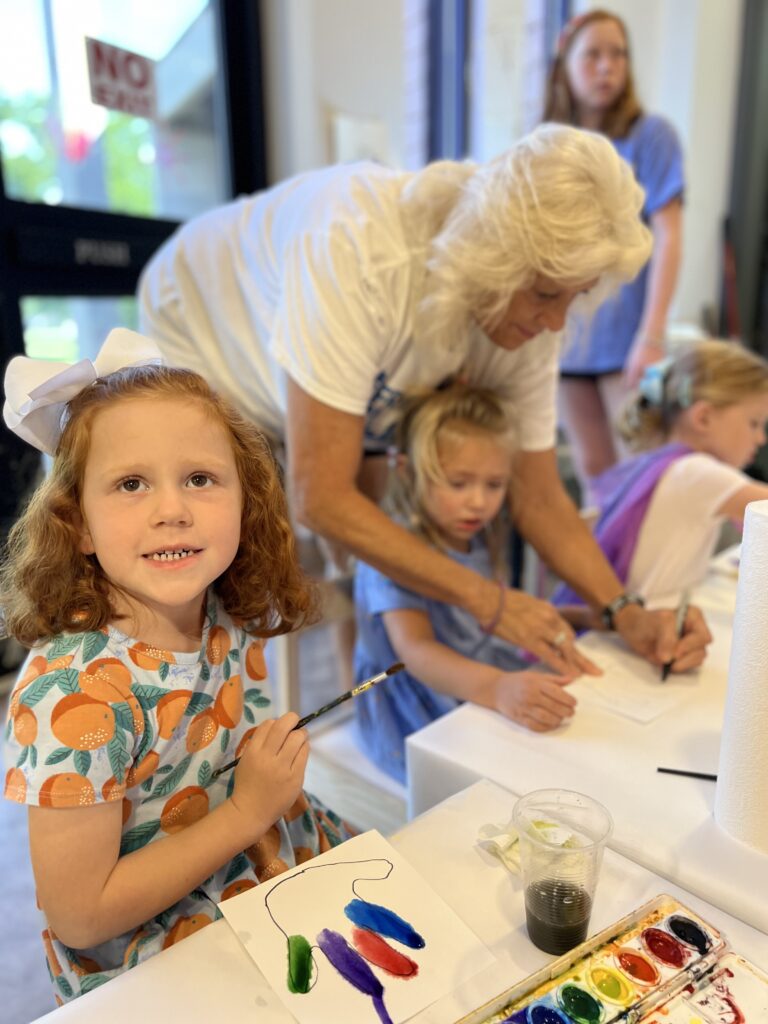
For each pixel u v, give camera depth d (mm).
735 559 1448
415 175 1025
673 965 519
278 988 510
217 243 1296
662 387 1622
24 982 1135
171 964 531
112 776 572
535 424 1229
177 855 592
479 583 1021
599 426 2438
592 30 2057
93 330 2008
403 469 1218
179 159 2127
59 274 1864
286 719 641
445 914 571
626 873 619
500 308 973
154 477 591
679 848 643
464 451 1141
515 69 2881
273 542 725
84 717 568
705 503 1375
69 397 634
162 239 2086
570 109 2203
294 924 559
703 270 3389
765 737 615
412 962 531
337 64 2248
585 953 524
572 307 1103
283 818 735
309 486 1002
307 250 1002
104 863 567
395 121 2469
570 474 2932
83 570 621
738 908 584
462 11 2758
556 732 831
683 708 891
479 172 971
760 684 611
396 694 1151
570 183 886
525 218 886
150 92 1964
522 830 566
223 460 627
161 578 590
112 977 610
